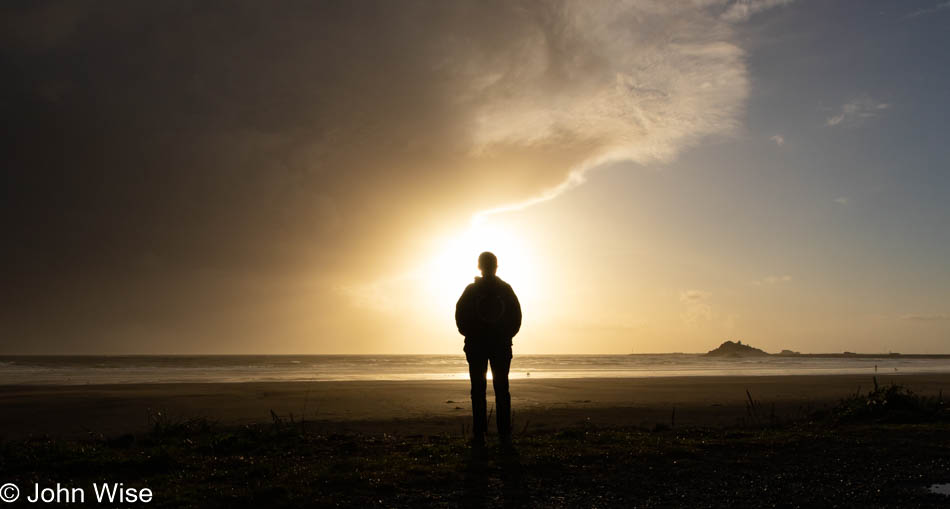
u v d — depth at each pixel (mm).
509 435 6660
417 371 51375
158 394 20078
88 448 6031
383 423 11961
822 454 5734
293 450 6172
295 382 28359
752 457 5566
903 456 5656
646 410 15188
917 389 23609
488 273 6848
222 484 4523
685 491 4379
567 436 7227
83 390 22219
